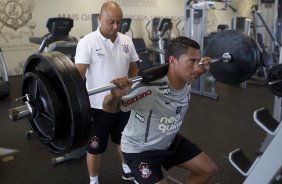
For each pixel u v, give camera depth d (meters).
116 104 1.44
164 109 1.47
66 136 1.16
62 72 1.05
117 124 2.09
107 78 1.98
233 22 6.37
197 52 1.42
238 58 2.12
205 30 5.05
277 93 2.17
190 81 1.47
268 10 7.22
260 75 6.11
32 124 1.33
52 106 1.10
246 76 2.15
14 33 6.25
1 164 2.72
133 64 2.19
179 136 1.72
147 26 7.95
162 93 1.43
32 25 6.41
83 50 1.91
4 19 6.07
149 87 1.41
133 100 1.41
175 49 1.42
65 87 1.03
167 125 1.52
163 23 6.33
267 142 2.78
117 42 2.02
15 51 6.34
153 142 1.55
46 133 1.24
